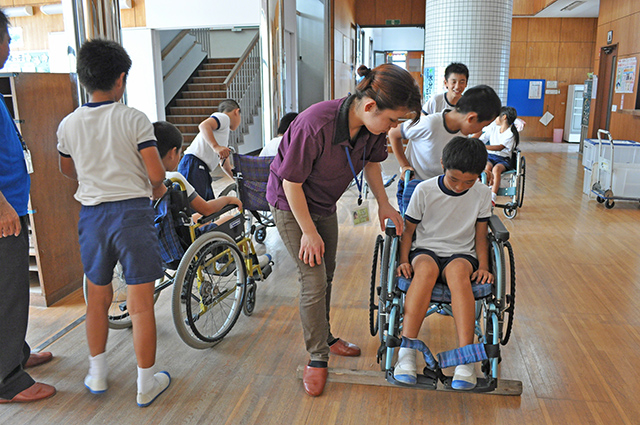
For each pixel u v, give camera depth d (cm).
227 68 1063
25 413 194
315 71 1057
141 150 187
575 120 1184
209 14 757
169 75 953
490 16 686
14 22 660
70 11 319
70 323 269
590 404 201
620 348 245
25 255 194
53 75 288
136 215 189
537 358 236
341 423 190
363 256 382
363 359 235
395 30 1540
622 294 308
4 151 191
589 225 468
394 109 163
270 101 562
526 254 384
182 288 221
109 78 186
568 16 1188
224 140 385
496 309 194
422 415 194
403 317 214
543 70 1238
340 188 204
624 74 804
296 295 309
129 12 776
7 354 192
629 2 786
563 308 289
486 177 305
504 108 496
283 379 218
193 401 203
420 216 219
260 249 401
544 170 791
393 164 845
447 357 191
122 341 249
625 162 557
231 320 253
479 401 203
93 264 193
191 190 246
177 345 246
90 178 187
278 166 198
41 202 282
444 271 206
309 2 1031
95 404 200
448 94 363
